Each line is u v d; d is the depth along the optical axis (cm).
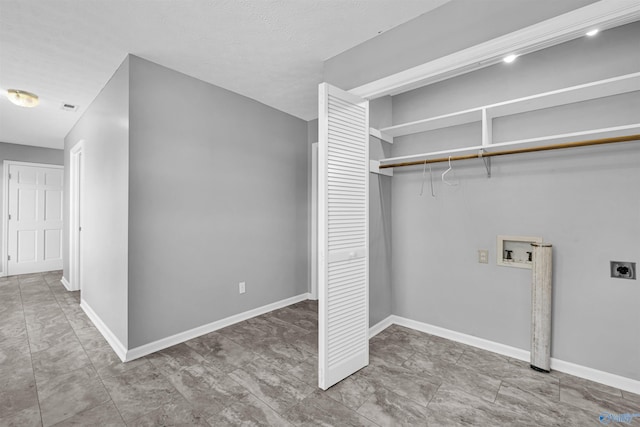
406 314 290
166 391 187
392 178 298
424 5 179
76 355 232
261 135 331
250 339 264
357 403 175
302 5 179
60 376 203
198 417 164
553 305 212
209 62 245
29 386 191
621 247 189
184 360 226
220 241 290
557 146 192
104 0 172
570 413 166
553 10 142
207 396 182
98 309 288
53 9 179
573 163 204
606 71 191
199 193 273
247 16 189
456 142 257
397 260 295
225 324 293
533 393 184
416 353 236
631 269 186
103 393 184
